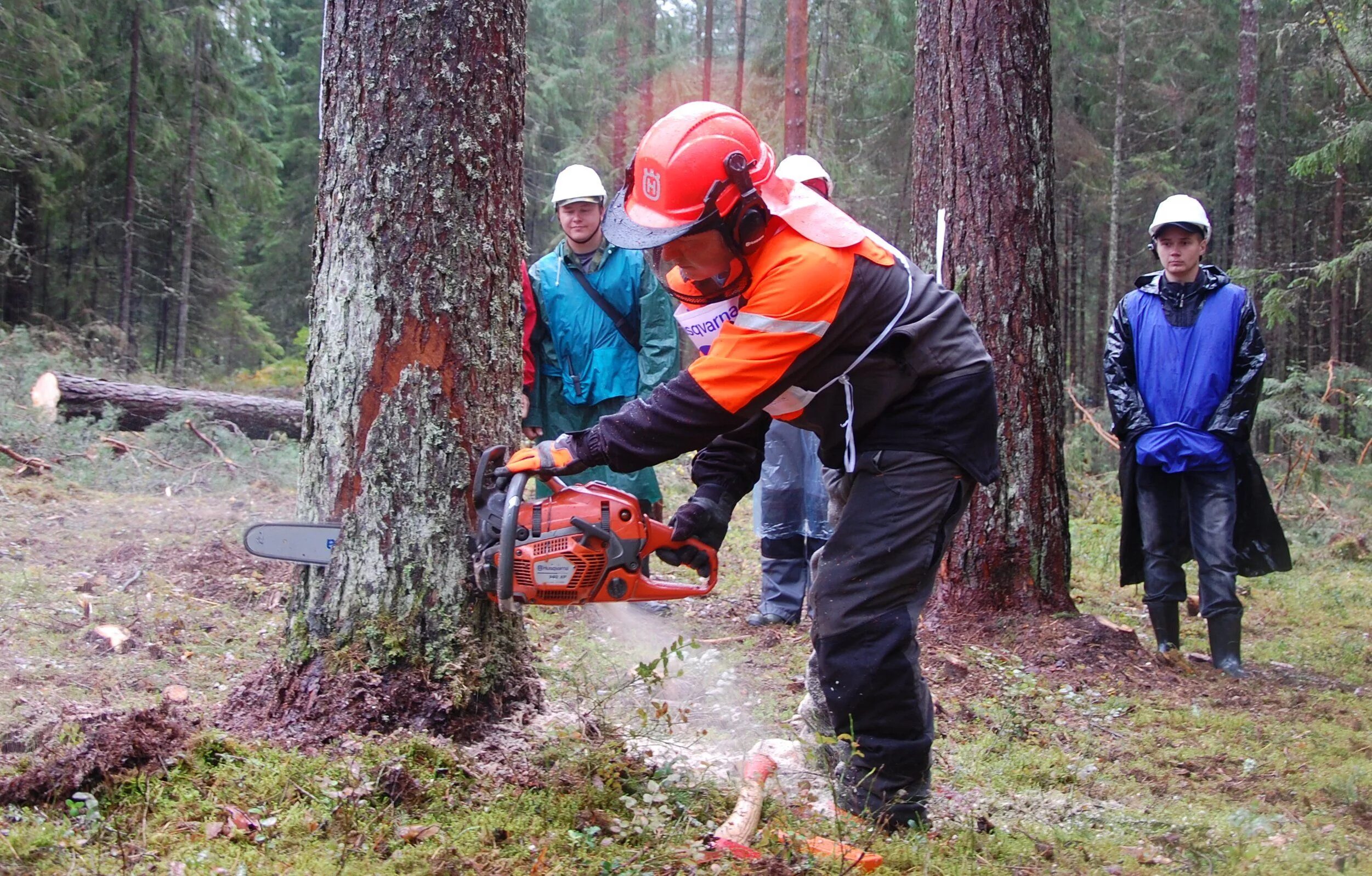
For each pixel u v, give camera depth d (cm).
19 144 1614
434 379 279
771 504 520
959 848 260
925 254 550
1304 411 1038
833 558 260
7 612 411
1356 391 1114
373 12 277
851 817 262
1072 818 295
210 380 1970
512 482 246
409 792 246
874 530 253
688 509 263
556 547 243
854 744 254
